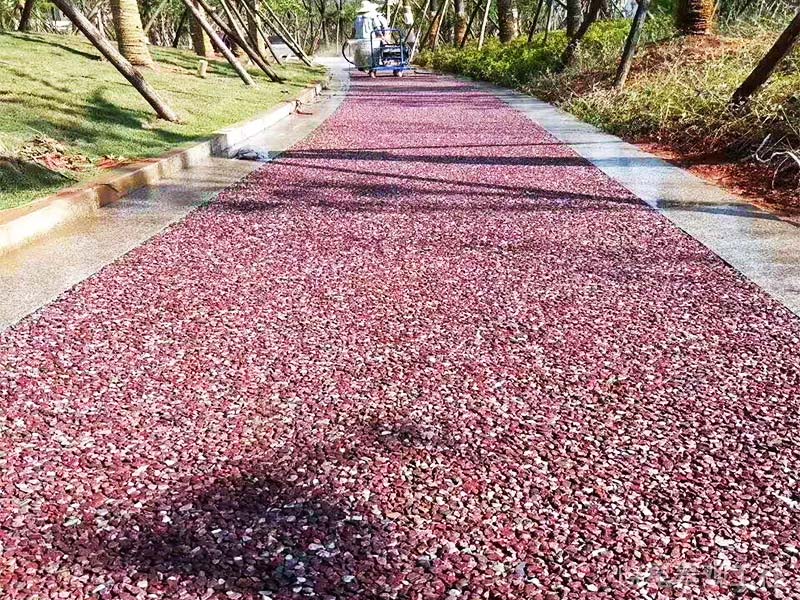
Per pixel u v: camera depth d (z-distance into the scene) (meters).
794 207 5.36
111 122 8.11
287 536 1.92
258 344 3.15
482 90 17.81
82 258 4.38
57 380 2.82
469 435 2.40
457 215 5.34
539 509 2.02
